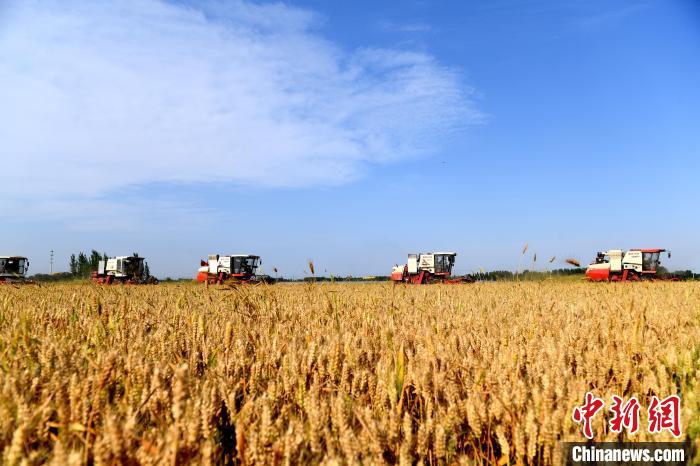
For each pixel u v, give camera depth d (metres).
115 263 42.81
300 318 5.66
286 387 2.67
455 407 2.42
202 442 1.99
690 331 4.86
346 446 1.96
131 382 2.61
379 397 2.60
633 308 4.94
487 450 2.51
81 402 2.14
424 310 6.48
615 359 3.23
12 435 1.96
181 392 1.90
